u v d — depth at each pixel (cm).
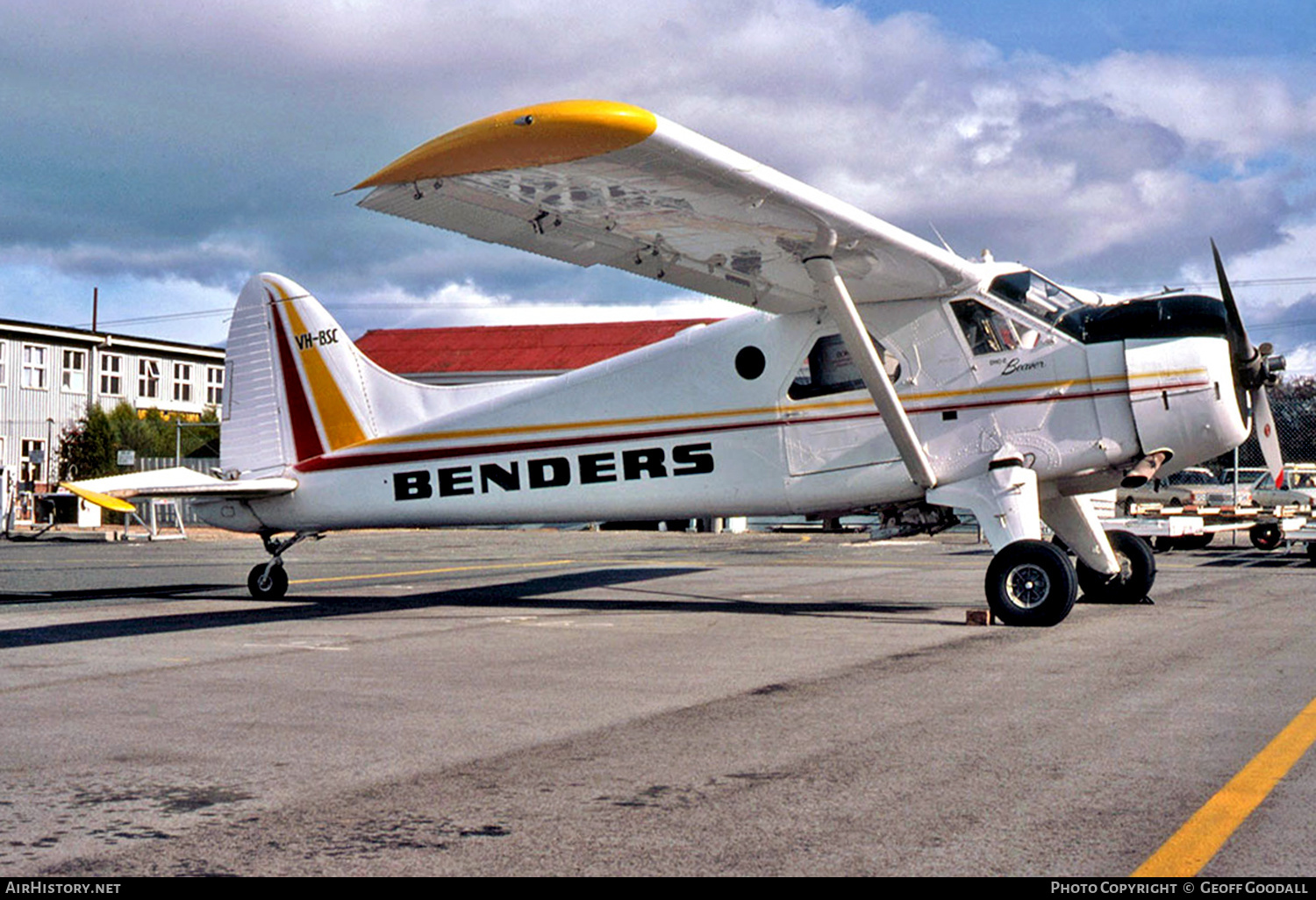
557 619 874
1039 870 285
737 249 812
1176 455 840
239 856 302
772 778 378
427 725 468
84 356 4069
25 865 295
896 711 492
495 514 1022
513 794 361
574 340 3925
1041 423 854
